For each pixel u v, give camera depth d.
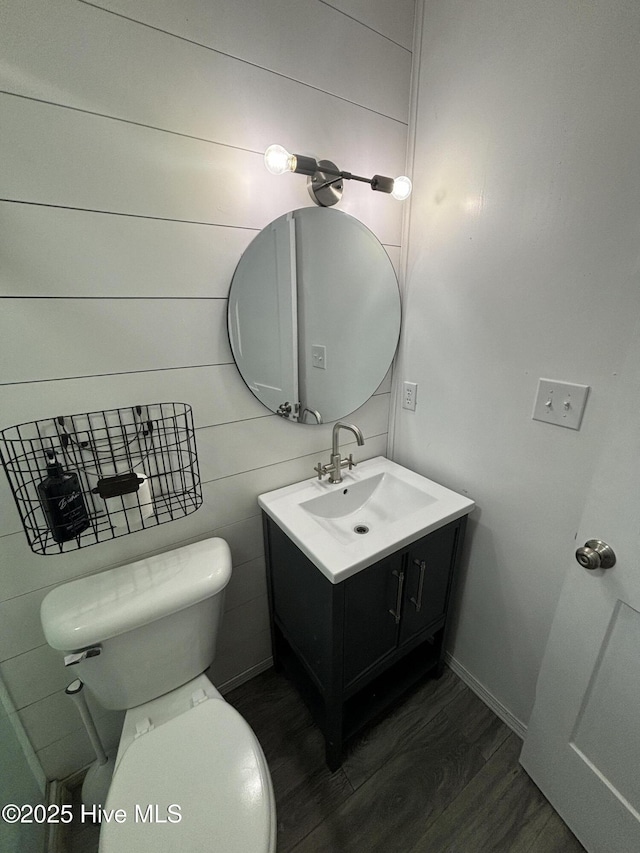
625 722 0.85
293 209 1.08
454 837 1.02
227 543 1.24
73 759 1.12
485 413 1.17
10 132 0.71
